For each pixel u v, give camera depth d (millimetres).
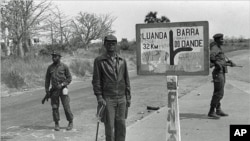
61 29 37906
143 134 7574
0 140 7738
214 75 8859
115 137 6070
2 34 29625
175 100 5840
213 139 7004
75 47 39625
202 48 5754
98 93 5859
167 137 5875
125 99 6043
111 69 5863
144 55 6016
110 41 5852
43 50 33031
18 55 28625
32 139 7824
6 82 18703
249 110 9859
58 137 7957
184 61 5840
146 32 5984
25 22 30500
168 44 5898
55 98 8539
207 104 11172
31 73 21234
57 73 8453
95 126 9062
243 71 24625
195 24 5754
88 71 28109
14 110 12102
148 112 10727
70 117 8633
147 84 19812
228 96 12625
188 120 8781
